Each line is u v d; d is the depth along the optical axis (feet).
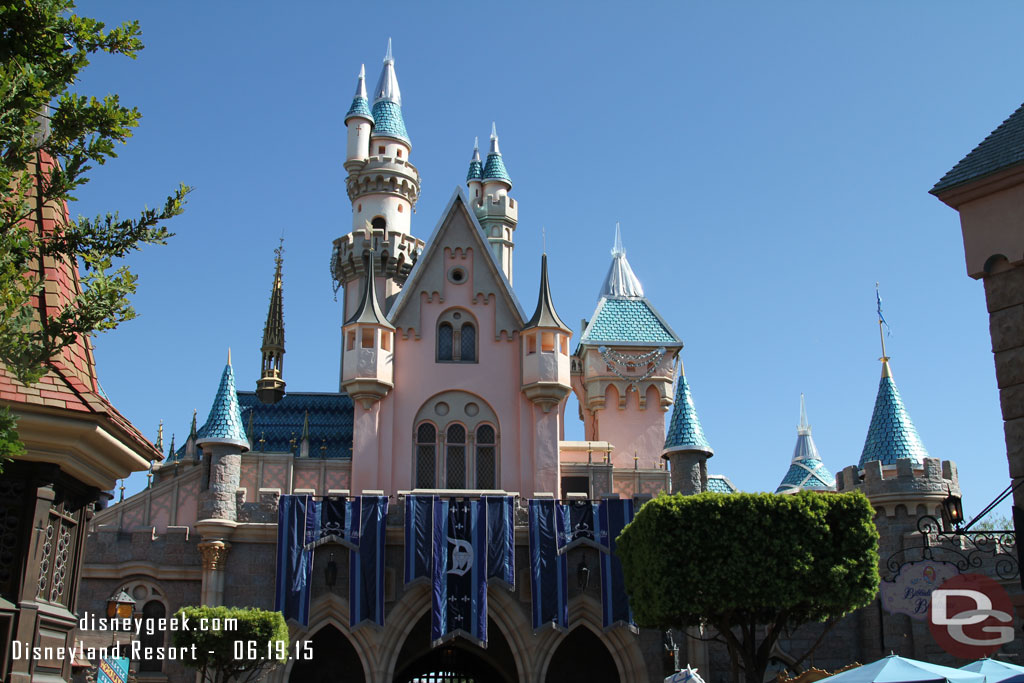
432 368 162.91
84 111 37.91
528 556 141.69
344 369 159.12
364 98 214.90
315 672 142.92
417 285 166.81
